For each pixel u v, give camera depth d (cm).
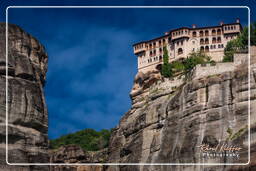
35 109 8419
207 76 11888
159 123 12619
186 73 12862
